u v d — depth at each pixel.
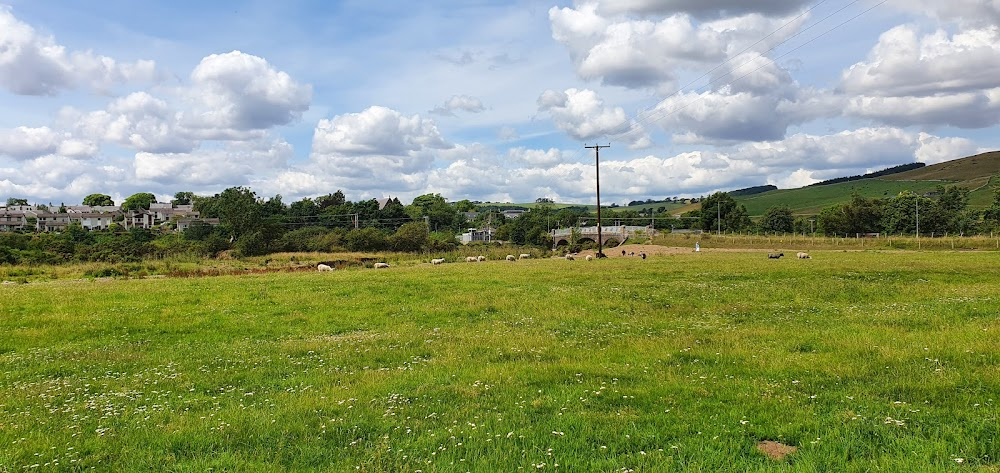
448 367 15.02
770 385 12.34
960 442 8.70
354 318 24.28
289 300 28.83
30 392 13.59
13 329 22.05
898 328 18.77
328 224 163.25
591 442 9.42
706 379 13.07
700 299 28.05
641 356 15.79
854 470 7.96
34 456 9.47
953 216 123.38
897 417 9.85
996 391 11.06
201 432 10.36
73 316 24.44
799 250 88.94
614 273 40.78
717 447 9.01
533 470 8.36
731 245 104.44
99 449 9.79
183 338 20.73
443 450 9.18
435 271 45.41
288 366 15.98
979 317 20.36
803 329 19.45
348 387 13.33
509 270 44.75
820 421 9.85
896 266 41.91
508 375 13.88
